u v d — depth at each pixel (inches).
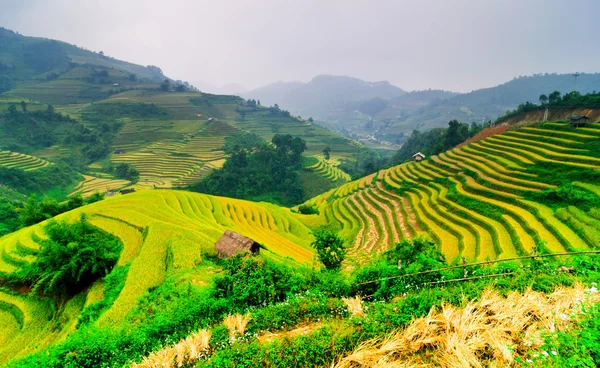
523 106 2952.8
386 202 2139.5
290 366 297.0
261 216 1935.3
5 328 850.8
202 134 5423.2
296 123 7706.7
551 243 1016.2
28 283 973.8
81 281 932.0
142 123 5703.7
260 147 4547.2
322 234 786.2
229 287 503.2
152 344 421.4
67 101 6732.3
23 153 4256.9
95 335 441.1
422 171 2402.8
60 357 406.0
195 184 3656.5
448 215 1517.0
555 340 254.2
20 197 2957.7
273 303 482.6
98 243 979.9
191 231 1096.2
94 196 2123.5
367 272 493.7
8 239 1286.9
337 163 5369.1
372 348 296.7
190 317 452.4
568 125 2005.4
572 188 1295.5
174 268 802.2
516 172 1654.8
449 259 1112.2
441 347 288.4
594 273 370.3
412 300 360.5
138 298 666.8
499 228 1238.3
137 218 1273.4
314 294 446.3
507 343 269.9
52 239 922.7
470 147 2406.5
